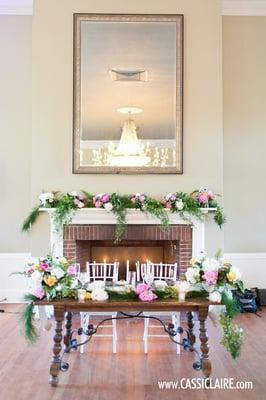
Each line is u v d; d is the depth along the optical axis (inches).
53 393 136.0
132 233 234.4
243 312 240.8
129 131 239.3
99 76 239.3
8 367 157.9
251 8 262.1
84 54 238.5
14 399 131.8
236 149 264.1
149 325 209.9
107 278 223.9
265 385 142.3
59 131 237.3
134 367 157.9
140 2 239.6
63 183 237.1
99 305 141.0
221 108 239.3
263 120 264.2
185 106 239.8
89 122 238.7
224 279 143.9
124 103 239.8
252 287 263.1
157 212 227.9
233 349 140.2
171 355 170.7
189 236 235.1
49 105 237.3
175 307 142.5
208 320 226.2
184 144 239.5
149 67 240.2
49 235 234.8
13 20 261.9
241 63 263.7
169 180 238.7
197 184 238.8
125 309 141.7
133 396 134.1
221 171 238.8
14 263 262.4
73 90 237.6
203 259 151.8
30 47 261.9
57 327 143.4
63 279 145.4
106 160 238.5
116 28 239.5
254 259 263.9
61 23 237.8
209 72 239.6
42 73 237.3
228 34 263.0
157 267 241.4
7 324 213.9
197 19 239.8
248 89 264.2
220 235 236.1
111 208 225.9
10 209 262.4
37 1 237.1
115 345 173.8
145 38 239.6
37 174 236.4
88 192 237.6
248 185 264.7
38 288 141.9
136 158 239.0
